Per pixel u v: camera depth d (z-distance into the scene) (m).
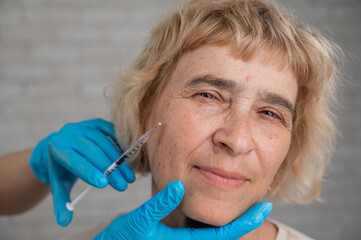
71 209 1.05
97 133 1.13
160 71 0.99
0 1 2.42
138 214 0.86
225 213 0.85
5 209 1.47
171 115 0.90
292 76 0.92
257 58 0.87
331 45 1.13
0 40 2.44
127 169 1.06
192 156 0.86
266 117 0.91
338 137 2.57
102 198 2.55
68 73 2.49
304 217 2.64
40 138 2.50
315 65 0.97
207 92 0.88
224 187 0.85
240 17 0.90
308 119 1.11
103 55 2.50
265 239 1.08
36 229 2.53
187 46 0.92
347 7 2.53
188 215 0.87
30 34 2.45
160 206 0.83
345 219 2.63
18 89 2.47
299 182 1.25
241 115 0.85
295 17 1.06
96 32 2.49
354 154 2.58
